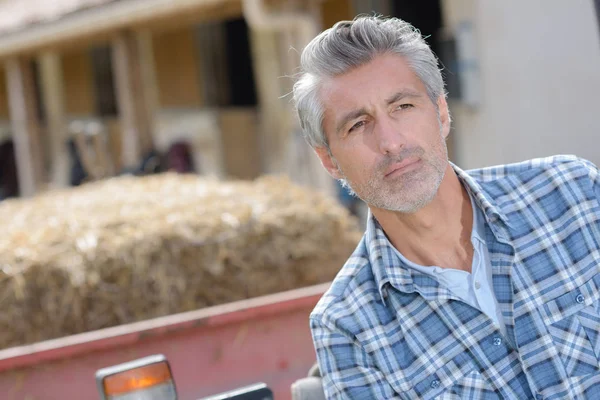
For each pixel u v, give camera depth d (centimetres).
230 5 848
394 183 205
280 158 1037
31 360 300
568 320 208
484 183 223
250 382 326
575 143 579
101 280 382
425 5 777
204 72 1192
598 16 379
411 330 212
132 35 946
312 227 425
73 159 891
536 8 595
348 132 208
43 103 1559
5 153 1373
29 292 376
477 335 210
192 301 393
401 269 215
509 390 208
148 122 953
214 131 1191
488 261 214
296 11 725
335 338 216
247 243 409
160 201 452
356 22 209
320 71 207
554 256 211
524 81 615
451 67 677
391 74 205
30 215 457
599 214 215
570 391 205
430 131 208
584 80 564
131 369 226
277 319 332
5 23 1036
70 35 952
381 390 212
